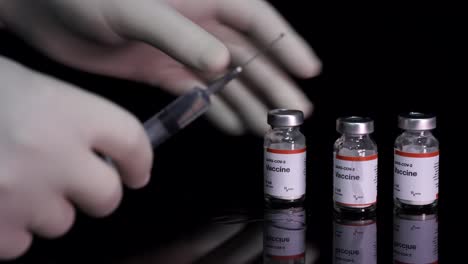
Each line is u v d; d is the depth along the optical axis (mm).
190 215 594
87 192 540
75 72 794
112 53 679
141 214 595
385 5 800
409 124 592
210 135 732
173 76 703
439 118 749
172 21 607
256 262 533
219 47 591
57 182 538
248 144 716
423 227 576
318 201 622
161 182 651
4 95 542
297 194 613
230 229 574
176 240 562
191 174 664
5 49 783
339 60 806
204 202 615
